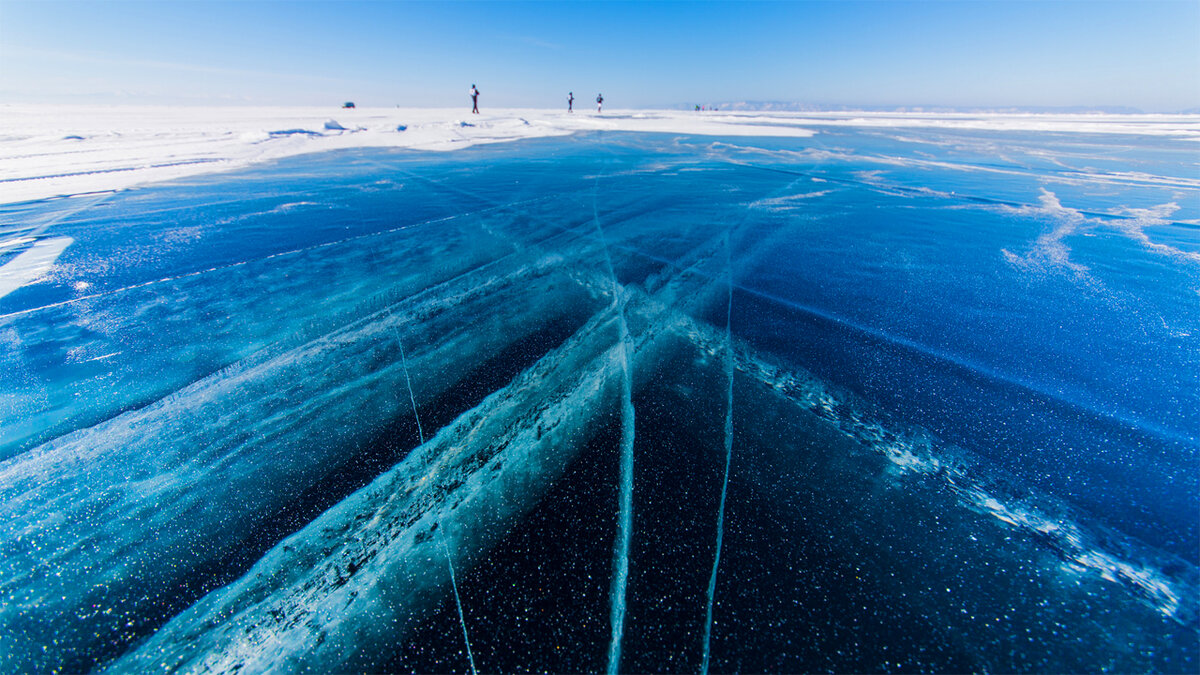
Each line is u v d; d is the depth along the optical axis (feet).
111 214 15.55
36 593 4.07
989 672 3.53
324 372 7.23
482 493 5.09
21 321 8.61
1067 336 8.27
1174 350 7.76
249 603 4.02
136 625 3.85
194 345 7.93
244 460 5.50
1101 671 3.54
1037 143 41.57
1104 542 4.56
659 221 15.62
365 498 5.04
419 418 6.24
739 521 4.78
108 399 6.56
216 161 27.43
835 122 72.28
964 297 9.95
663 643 3.74
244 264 11.52
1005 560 4.39
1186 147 38.17
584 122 63.05
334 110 114.32
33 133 35.47
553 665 3.61
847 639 3.76
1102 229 14.78
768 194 19.92
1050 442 5.82
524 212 16.60
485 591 4.11
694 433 6.02
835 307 9.52
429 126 48.98
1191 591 4.10
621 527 4.71
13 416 6.19
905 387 6.96
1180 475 5.29
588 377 7.20
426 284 10.52
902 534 4.65
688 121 69.56
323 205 17.21
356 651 3.68
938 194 20.01
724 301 9.78
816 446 5.81
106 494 5.02
